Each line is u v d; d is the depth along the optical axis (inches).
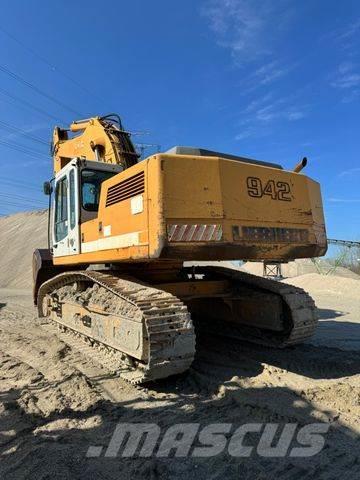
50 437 146.8
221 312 292.8
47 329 338.0
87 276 246.8
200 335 299.3
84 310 262.2
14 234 1823.3
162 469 124.9
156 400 180.9
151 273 261.4
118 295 209.9
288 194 219.0
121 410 169.6
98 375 215.8
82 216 265.7
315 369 216.5
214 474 121.7
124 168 289.0
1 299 673.6
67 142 358.6
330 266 1743.4
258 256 202.8
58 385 201.0
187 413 165.2
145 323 184.7
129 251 203.5
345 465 123.7
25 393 192.5
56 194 311.7
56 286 328.5
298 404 168.1
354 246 1695.4
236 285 279.1
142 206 194.9
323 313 444.8
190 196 189.3
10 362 249.6
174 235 183.6
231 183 199.6
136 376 196.7
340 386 186.9
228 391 184.2
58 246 303.7
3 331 348.8
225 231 193.9
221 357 242.4
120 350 209.9
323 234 236.1
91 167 275.7
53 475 122.3
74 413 167.8
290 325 247.0
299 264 1817.2
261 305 260.7
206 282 269.0
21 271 1306.6
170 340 185.6
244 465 125.3
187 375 209.9
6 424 160.2
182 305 196.4
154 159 188.7
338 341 293.7
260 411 162.7
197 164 193.0
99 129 313.6
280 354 246.4
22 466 128.4
